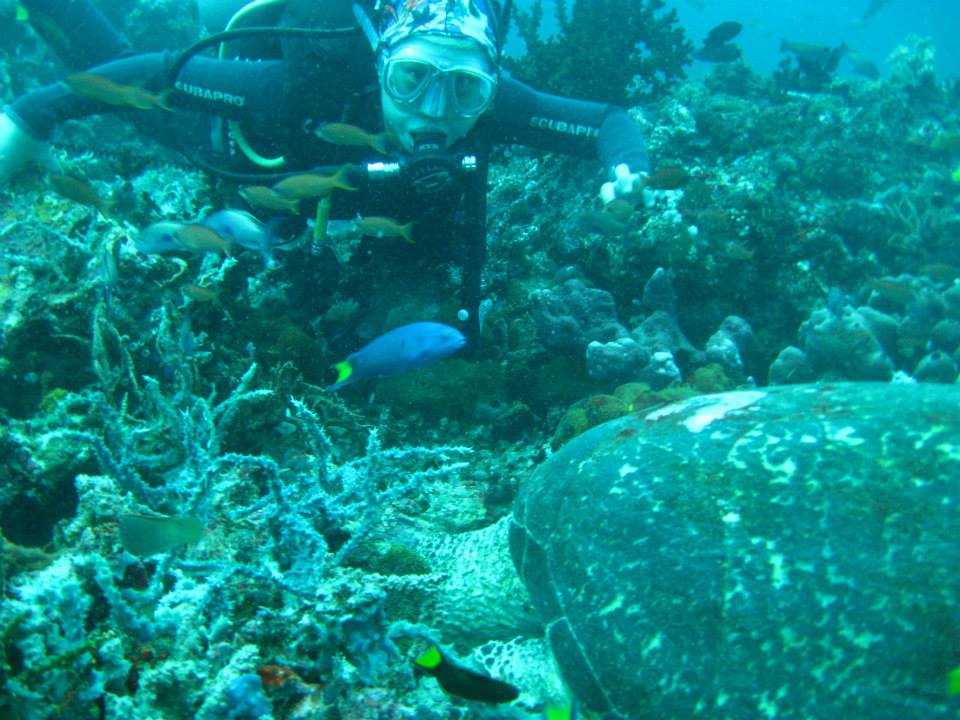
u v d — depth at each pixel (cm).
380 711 196
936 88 1020
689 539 210
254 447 357
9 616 174
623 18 775
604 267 525
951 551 184
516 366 466
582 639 219
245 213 391
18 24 887
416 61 368
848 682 182
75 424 314
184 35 967
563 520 243
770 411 229
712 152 642
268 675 197
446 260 498
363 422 418
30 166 445
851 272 564
